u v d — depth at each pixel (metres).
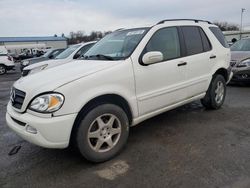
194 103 6.01
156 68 3.84
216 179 2.87
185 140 3.96
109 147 3.42
